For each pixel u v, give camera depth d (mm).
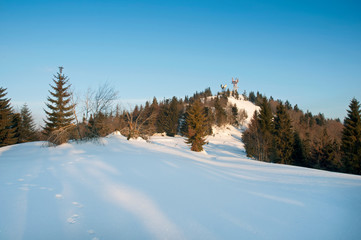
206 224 3762
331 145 28859
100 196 5062
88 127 19953
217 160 16469
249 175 8977
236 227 3664
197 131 27469
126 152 14070
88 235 3270
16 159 10992
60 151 13984
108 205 4516
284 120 30422
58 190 5426
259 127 31562
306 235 3412
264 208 4617
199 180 7234
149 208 4434
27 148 16141
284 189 6305
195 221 3879
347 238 3297
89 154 12383
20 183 6035
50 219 3768
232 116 86562
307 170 11102
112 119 25859
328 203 4930
